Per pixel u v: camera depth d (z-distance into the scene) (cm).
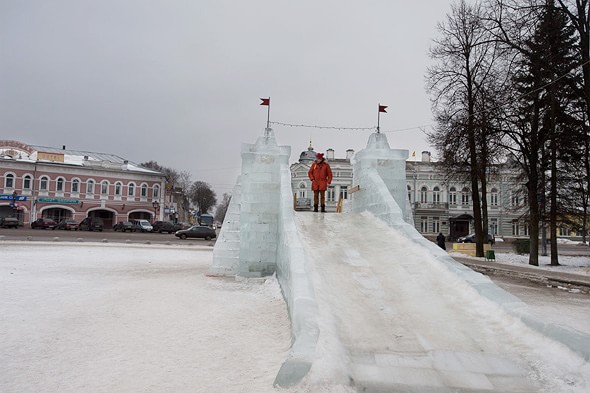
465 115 2422
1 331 645
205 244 3347
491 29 2162
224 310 809
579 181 2456
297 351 466
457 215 5588
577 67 2031
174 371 496
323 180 1347
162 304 860
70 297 916
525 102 2255
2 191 4916
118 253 2188
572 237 6475
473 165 2462
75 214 5334
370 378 462
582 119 2183
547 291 1382
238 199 1319
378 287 732
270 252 1170
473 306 648
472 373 481
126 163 5888
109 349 576
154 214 5881
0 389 440
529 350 524
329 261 836
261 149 1213
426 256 834
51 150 5881
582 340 495
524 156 2367
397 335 571
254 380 466
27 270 1352
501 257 2761
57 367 507
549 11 2003
